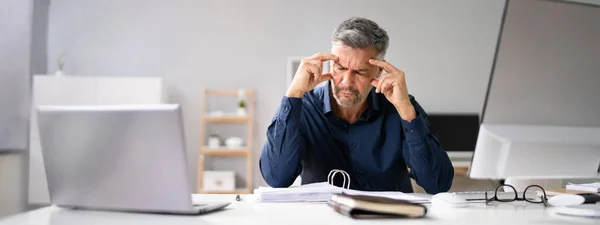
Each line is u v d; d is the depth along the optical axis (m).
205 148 5.02
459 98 5.39
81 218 1.08
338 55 1.63
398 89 1.61
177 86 5.23
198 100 5.24
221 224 1.00
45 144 1.18
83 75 5.14
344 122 1.83
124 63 5.18
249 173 5.05
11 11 3.65
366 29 1.63
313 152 1.88
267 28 5.28
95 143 1.12
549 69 1.25
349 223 1.01
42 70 5.01
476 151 1.28
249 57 5.28
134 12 5.20
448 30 5.41
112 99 4.59
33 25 4.82
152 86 4.62
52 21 5.11
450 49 5.40
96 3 5.16
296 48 5.29
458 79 5.41
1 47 3.50
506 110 1.25
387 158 1.83
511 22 1.21
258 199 1.37
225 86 5.26
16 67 3.64
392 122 1.83
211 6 5.27
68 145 1.15
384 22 5.36
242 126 5.28
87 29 5.15
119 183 1.12
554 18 1.24
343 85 1.65
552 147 1.29
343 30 1.64
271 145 1.70
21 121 3.75
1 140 3.59
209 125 5.25
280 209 1.21
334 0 5.31
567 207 1.16
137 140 1.07
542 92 1.26
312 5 5.30
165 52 5.23
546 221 1.06
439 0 5.40
